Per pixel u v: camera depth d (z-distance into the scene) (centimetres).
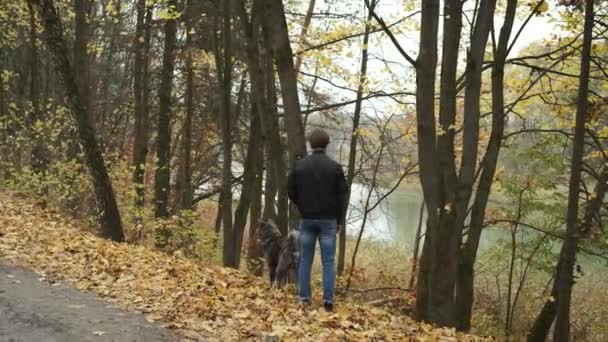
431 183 917
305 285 737
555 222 1489
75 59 1515
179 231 1529
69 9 1817
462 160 936
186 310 676
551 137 1392
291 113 964
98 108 2592
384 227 2989
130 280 807
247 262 1473
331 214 718
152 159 2212
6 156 1786
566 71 1332
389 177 2316
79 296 720
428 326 794
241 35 1823
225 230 1466
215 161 2345
